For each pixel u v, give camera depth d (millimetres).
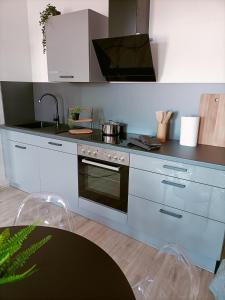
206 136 2086
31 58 3232
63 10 2729
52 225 1571
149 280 1201
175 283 1073
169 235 1895
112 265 914
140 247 2064
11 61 3027
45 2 2859
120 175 2047
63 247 1014
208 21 1944
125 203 2088
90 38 2215
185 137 2043
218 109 1993
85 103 2822
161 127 2201
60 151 2434
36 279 835
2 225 2354
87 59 2250
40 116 3346
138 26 2074
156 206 1901
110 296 773
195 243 1772
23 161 2869
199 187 1653
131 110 2498
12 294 769
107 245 2084
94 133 2537
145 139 2086
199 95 2084
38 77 3234
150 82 2316
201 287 1646
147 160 1852
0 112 3018
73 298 760
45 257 949
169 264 1191
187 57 2098
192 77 2113
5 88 2973
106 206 2242
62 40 2369
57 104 3076
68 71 2418
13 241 752
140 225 2041
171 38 2129
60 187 2578
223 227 1618
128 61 2150
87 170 2299
